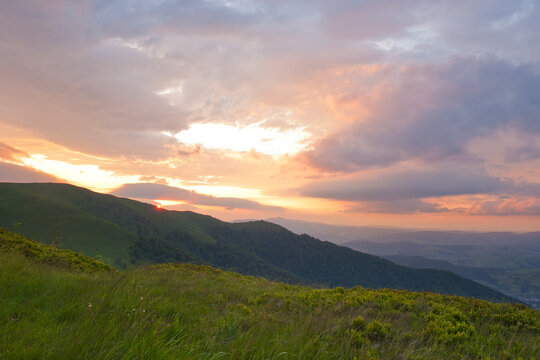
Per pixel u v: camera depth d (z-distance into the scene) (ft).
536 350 22.72
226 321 22.86
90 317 16.52
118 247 505.25
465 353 21.33
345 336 21.16
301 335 18.58
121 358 12.34
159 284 33.42
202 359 13.83
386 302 34.91
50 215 545.85
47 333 14.39
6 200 579.07
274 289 45.44
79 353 12.30
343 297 37.91
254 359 14.43
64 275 29.91
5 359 11.58
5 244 43.16
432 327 25.88
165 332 16.24
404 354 18.54
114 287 25.45
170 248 559.38
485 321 30.50
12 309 18.35
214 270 61.93
